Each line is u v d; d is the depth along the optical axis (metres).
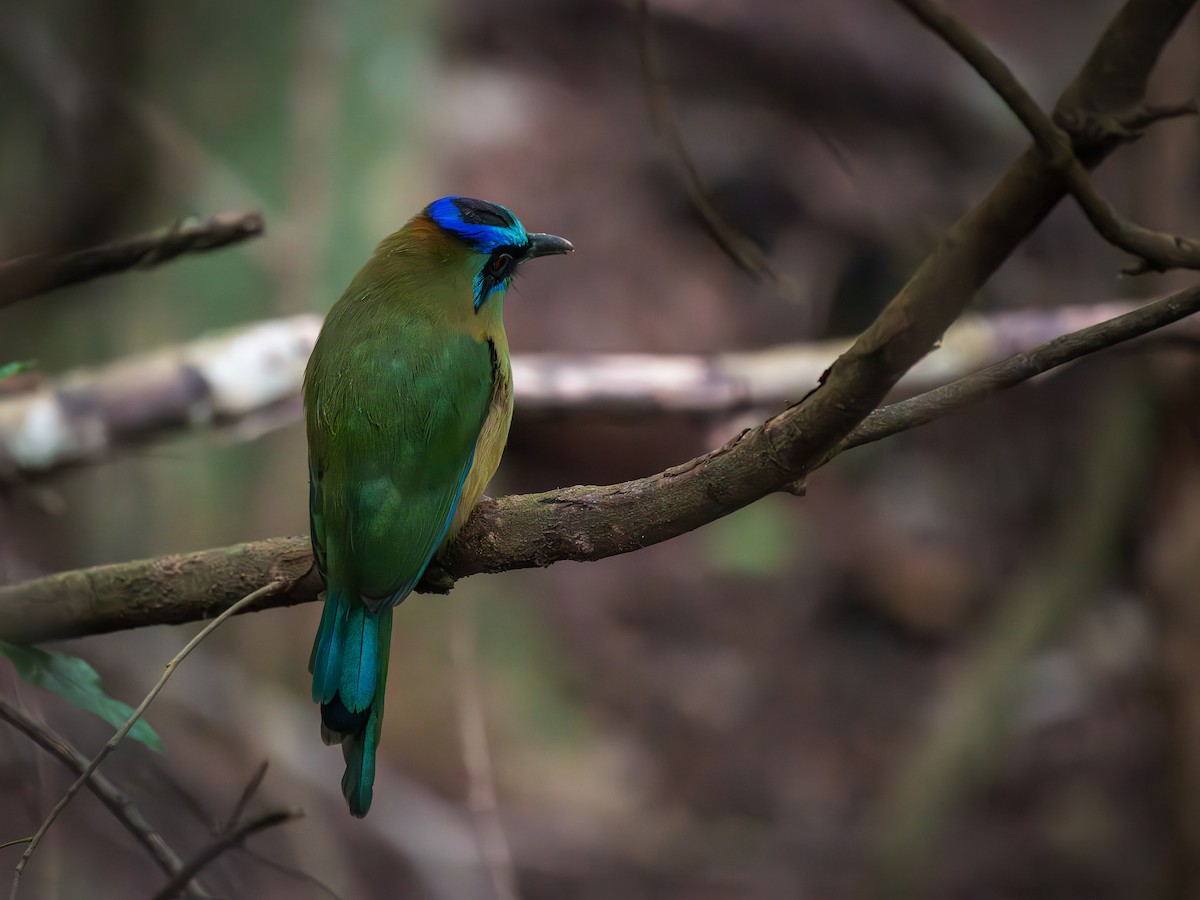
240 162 11.24
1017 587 15.53
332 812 12.11
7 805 9.54
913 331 4.05
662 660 16.86
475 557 5.72
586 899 13.56
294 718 12.18
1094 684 16.64
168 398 8.89
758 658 17.22
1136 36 3.92
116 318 11.23
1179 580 12.04
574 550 5.34
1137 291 10.93
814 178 19.89
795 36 21.58
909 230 12.15
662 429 17.66
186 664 11.88
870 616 18.12
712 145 20.19
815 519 18.88
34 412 8.61
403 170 11.66
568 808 14.34
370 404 6.11
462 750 13.40
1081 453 18.88
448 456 6.12
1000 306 18.88
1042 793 15.95
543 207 18.77
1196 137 10.74
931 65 21.75
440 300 6.56
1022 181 3.85
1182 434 11.80
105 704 5.08
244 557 5.72
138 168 11.30
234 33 11.13
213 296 11.20
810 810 15.51
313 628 12.41
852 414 4.30
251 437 9.40
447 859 12.59
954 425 19.62
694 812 15.31
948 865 15.04
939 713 14.70
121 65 11.27
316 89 11.25
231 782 11.50
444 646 13.54
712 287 18.64
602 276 18.38
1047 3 24.14
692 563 18.02
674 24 21.62
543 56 20.89
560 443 17.62
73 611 5.48
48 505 8.93
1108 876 14.84
